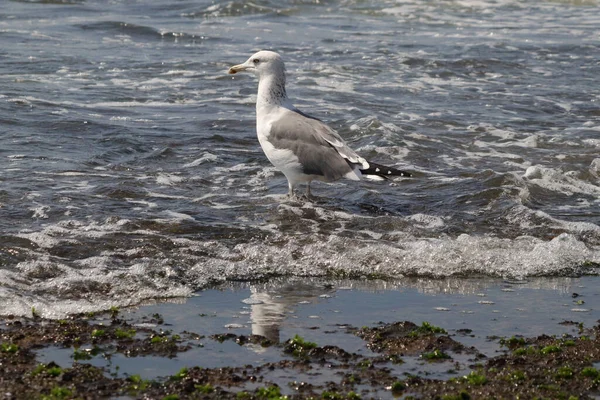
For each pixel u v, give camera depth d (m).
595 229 13.36
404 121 19.89
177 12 34.81
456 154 17.56
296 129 13.88
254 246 12.24
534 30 32.25
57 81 22.59
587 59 27.19
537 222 13.65
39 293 10.41
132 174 15.66
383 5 36.81
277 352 8.96
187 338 9.30
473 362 8.80
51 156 16.42
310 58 26.55
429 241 12.70
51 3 35.66
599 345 9.14
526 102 22.03
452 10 36.31
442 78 24.56
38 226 12.71
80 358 8.70
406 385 8.20
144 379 8.26
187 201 14.30
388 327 9.63
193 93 22.09
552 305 10.52
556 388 8.12
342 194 14.95
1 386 7.98
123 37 29.38
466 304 10.53
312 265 11.80
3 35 28.53
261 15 34.94
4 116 18.78
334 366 8.62
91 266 11.34
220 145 17.70
